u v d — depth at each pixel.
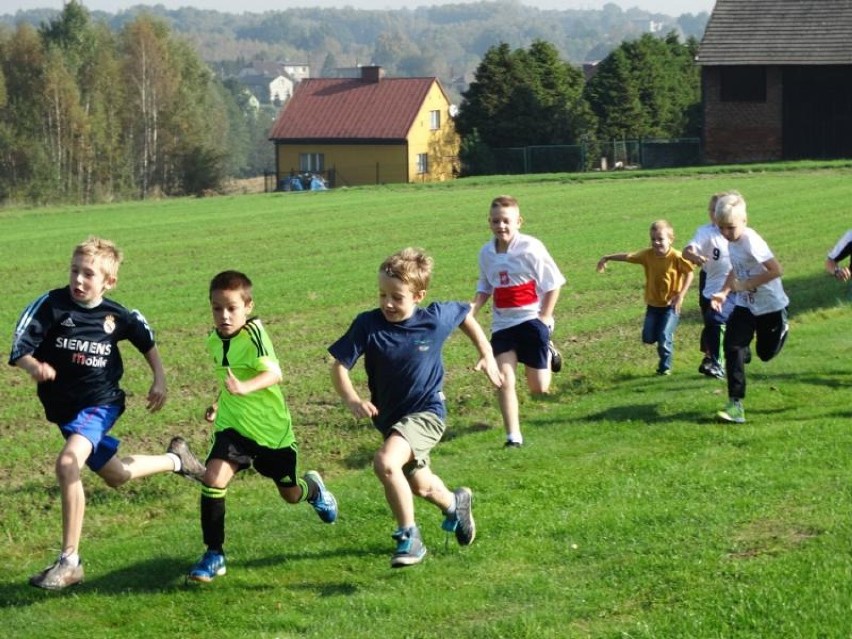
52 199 76.00
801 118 56.16
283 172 76.44
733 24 57.53
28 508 9.50
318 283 22.55
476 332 7.54
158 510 9.32
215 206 42.84
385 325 7.28
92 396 7.53
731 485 8.38
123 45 86.19
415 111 74.31
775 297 10.56
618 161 61.72
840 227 28.03
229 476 7.31
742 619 6.07
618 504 8.09
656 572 6.81
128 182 82.44
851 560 6.74
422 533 7.81
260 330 7.45
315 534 8.02
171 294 21.72
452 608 6.54
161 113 85.06
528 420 11.20
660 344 13.11
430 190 47.09
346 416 12.09
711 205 12.27
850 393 11.45
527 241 10.15
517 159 61.25
